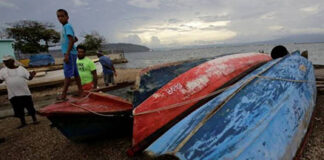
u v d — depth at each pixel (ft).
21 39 103.19
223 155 6.43
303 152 9.00
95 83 16.47
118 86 16.29
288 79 11.25
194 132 7.30
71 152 11.41
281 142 7.48
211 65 12.17
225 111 8.12
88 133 10.67
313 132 10.72
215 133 7.23
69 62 11.37
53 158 10.96
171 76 11.43
